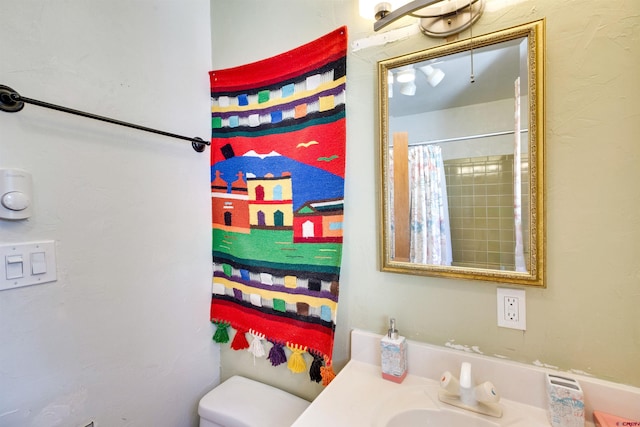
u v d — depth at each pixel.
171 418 1.16
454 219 0.84
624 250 0.68
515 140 0.76
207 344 1.31
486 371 0.81
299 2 1.08
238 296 1.25
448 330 0.87
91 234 0.92
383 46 0.93
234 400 1.12
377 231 0.97
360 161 0.99
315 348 1.04
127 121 1.01
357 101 0.99
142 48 1.05
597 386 0.70
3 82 0.75
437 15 0.83
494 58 0.78
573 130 0.71
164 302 1.13
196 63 1.25
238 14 1.23
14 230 0.76
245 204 1.22
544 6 0.72
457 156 0.84
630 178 0.67
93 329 0.93
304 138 1.07
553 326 0.75
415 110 0.89
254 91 1.19
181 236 1.19
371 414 0.73
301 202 1.08
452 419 0.73
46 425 0.83
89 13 0.91
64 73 0.86
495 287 0.81
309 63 1.05
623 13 0.66
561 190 0.72
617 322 0.69
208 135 1.30
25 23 0.78
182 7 1.19
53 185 0.83
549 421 0.70
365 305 1.00
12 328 0.76
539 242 0.74
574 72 0.70
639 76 0.65
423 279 0.90
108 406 0.97
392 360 0.86
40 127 0.81
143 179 1.06
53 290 0.84
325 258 1.03
